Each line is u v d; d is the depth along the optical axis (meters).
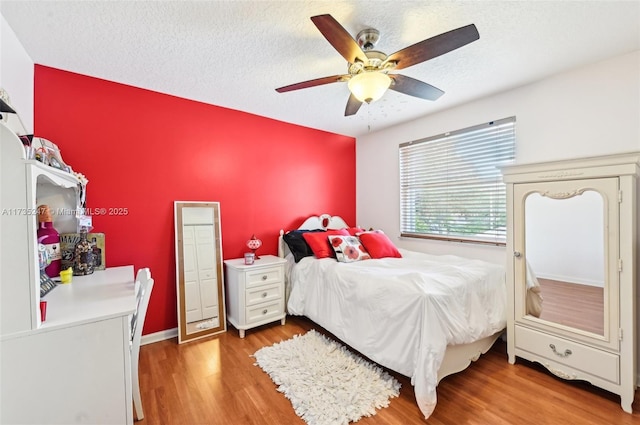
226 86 2.34
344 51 1.41
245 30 1.60
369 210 3.86
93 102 2.14
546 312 1.87
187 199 2.58
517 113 2.40
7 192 0.97
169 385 1.77
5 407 0.98
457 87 2.39
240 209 2.92
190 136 2.59
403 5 1.42
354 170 3.99
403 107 2.84
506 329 2.17
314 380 1.78
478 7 1.43
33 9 1.40
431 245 3.14
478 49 1.82
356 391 1.67
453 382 1.78
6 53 1.51
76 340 1.08
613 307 1.58
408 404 1.59
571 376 1.73
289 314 2.97
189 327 2.44
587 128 2.05
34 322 1.00
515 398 1.62
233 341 2.40
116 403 1.15
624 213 1.55
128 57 1.88
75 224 1.92
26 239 0.99
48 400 1.04
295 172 3.38
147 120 2.37
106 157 2.19
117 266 2.23
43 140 1.71
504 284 2.21
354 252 2.68
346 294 2.12
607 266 1.61
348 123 3.38
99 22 1.52
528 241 1.97
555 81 2.19
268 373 1.89
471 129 2.70
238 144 2.90
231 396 1.67
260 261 2.74
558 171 1.78
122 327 1.16
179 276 2.43
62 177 1.49
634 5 1.41
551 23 1.56
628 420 1.45
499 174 2.55
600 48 1.81
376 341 1.81
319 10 1.44
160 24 1.54
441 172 3.02
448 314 1.64
